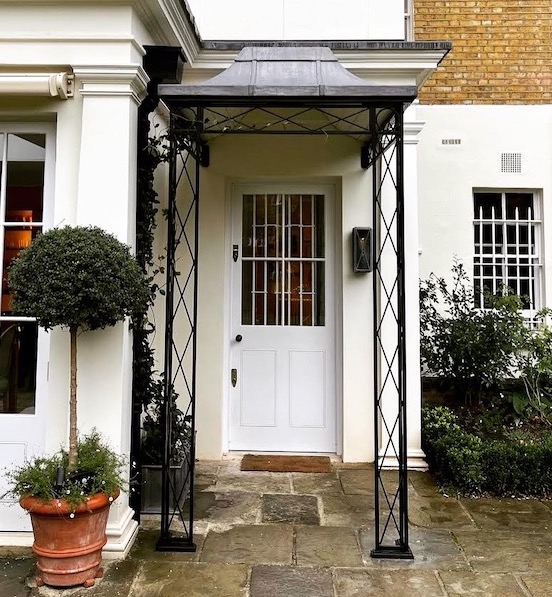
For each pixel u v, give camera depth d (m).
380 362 4.14
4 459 2.82
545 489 3.51
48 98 2.81
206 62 3.91
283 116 3.78
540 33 5.42
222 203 4.25
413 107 4.17
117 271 2.37
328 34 4.32
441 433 4.04
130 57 2.77
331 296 4.37
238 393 4.36
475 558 2.67
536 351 4.63
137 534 2.92
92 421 2.68
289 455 4.30
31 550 2.74
